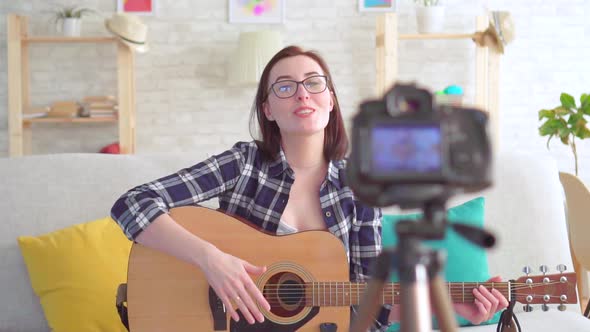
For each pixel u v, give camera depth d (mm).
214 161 1838
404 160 665
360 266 1825
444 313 692
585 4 4660
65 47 4641
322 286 1700
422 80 4695
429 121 668
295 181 1849
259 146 1875
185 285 1719
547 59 4680
